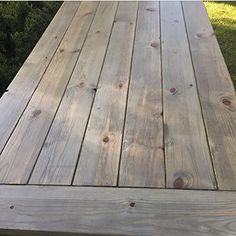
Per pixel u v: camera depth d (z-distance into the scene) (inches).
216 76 62.8
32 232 40.5
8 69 96.3
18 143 51.8
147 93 59.7
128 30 80.8
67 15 90.7
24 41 103.7
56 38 80.0
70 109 57.6
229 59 106.1
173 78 63.1
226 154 47.1
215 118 53.2
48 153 49.6
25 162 48.6
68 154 49.1
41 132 53.4
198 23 81.6
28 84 64.7
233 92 58.5
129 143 50.1
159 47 73.1
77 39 78.8
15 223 41.0
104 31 81.2
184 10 88.4
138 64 68.0
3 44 103.7
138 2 94.8
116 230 39.2
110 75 65.3
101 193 43.2
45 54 74.0
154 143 49.7
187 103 56.7
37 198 43.5
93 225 39.9
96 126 53.6
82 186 44.3
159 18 85.2
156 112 55.3
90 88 62.2
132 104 57.5
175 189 42.9
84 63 69.7
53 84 64.2
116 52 72.6
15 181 45.9
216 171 44.9
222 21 124.4
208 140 49.5
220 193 42.1
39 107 58.6
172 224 39.3
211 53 69.8
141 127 52.7
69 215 41.3
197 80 62.1
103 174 45.7
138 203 41.6
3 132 53.9
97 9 92.6
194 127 51.9
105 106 57.6
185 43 73.8
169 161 46.7
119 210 41.1
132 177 44.9
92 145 50.3
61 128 53.8
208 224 39.0
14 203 43.2
